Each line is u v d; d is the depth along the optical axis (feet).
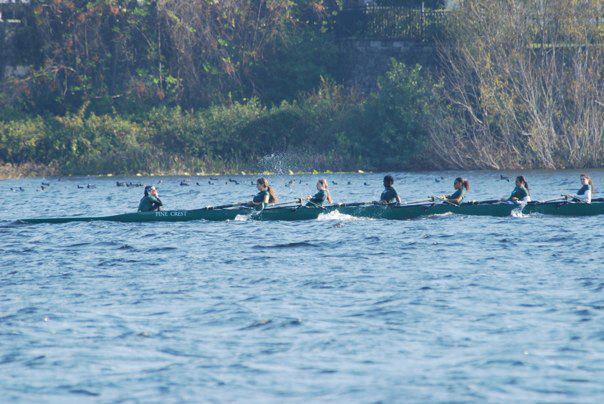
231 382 152.56
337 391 147.23
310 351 169.27
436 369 157.38
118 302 212.02
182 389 149.59
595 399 141.59
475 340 174.29
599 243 289.53
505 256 269.23
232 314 197.88
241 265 262.06
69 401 145.18
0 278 245.65
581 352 164.86
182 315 198.08
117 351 171.32
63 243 313.12
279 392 147.43
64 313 201.16
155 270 255.91
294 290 222.89
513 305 201.46
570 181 592.19
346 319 191.72
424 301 206.90
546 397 142.82
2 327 189.16
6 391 150.00
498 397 143.02
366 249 288.30
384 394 145.38
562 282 225.97
